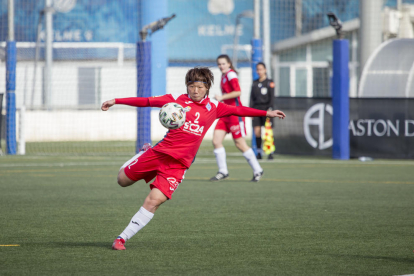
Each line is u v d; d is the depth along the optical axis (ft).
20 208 65.10
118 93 237.04
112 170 109.81
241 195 76.64
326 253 43.37
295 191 80.84
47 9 209.26
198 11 344.90
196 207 66.33
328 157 139.85
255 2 151.64
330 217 59.93
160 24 148.87
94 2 312.71
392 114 130.31
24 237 48.96
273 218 59.16
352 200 72.38
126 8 315.78
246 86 257.34
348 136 132.67
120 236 44.37
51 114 195.31
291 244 46.55
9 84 146.20
